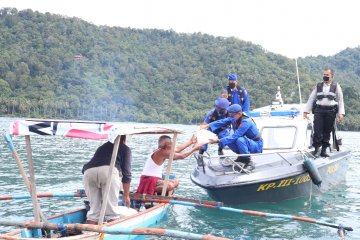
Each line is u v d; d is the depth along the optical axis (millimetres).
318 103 10211
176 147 8578
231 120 9516
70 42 139875
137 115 103938
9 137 5613
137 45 150625
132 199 7555
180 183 12164
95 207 6246
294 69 119438
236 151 8977
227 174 8703
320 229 7410
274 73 113625
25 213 8086
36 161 16078
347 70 169375
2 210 8289
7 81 106312
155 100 114625
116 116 103938
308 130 11055
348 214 8484
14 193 9844
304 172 8891
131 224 6445
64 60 123188
